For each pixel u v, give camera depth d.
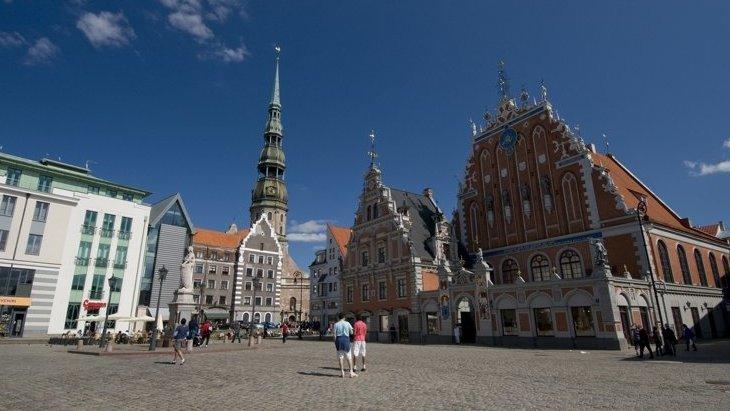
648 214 41.81
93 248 57.00
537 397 12.52
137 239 61.53
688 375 17.12
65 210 54.41
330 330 66.44
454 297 43.12
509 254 48.06
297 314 114.06
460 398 12.35
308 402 11.80
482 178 53.25
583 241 41.84
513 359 25.09
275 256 97.38
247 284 91.88
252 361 23.78
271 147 130.62
